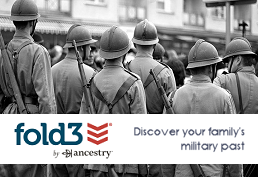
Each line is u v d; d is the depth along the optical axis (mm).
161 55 6238
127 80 4371
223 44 26531
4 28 15836
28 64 4543
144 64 5379
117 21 21031
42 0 18469
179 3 24219
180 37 23984
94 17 20094
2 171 4641
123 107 4375
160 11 23359
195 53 4223
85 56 5656
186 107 4246
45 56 4594
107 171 4426
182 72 6180
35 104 4645
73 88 5434
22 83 4570
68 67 5488
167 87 5344
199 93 4195
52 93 4598
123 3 21672
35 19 4727
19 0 4707
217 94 4164
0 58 4695
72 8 19281
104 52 4441
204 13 25750
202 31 25312
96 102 4449
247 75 5012
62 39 18172
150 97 5316
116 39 4434
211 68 4316
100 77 4453
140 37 5426
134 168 4453
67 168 5191
